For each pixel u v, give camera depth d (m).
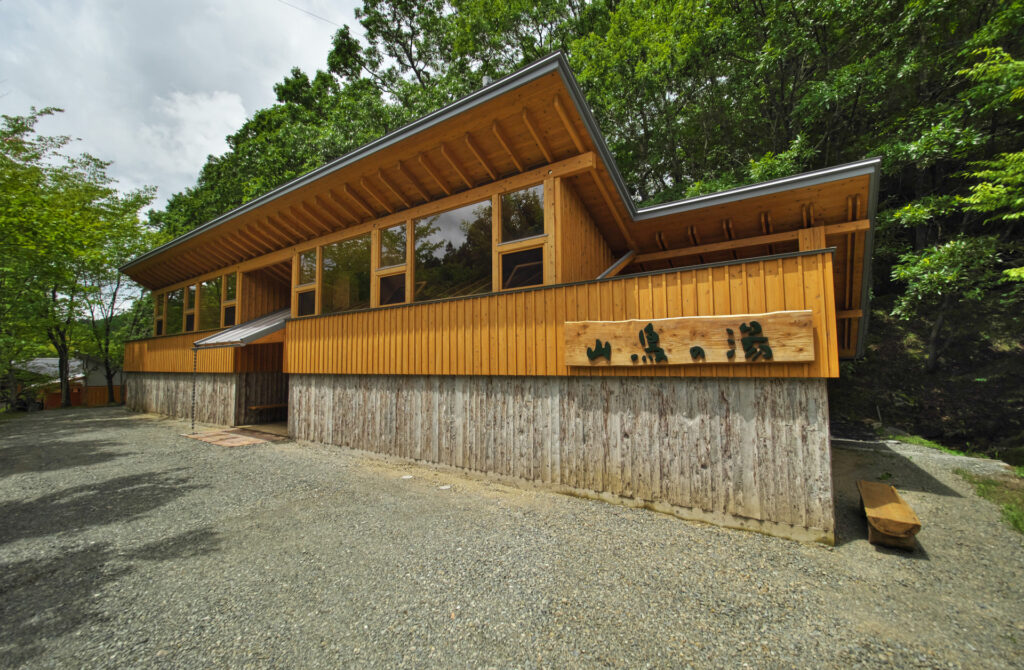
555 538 4.11
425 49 21.67
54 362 30.44
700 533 4.23
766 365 4.25
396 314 7.47
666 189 16.67
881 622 2.85
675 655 2.47
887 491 4.92
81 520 4.63
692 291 4.71
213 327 13.09
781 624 2.79
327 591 3.16
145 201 19.48
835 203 6.20
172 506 5.07
